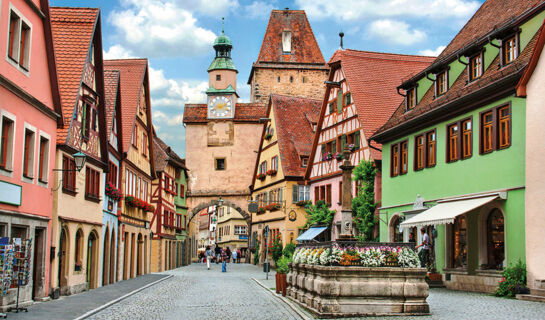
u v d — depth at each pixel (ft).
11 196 53.16
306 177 140.46
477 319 43.11
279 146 154.51
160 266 141.69
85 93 75.00
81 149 73.72
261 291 77.30
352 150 114.42
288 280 65.21
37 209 59.93
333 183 127.13
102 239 85.76
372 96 114.62
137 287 83.15
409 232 86.99
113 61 115.55
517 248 62.03
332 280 46.96
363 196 105.19
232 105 197.26
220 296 69.36
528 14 62.85
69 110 69.21
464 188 73.15
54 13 76.07
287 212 147.84
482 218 69.77
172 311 53.42
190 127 198.29
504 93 64.75
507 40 67.05
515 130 63.05
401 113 95.61
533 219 58.85
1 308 50.57
